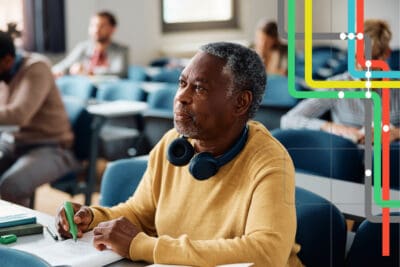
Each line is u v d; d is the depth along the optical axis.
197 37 8.60
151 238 1.58
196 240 1.67
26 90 3.65
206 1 8.62
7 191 3.44
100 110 3.94
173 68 6.75
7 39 3.58
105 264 1.56
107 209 1.86
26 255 1.35
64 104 4.00
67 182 3.75
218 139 1.68
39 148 3.68
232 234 1.64
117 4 7.91
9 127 3.44
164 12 8.44
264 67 1.70
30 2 7.02
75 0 7.41
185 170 1.75
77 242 1.70
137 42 8.19
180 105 1.65
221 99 1.63
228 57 1.63
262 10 8.70
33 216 1.82
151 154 1.89
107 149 4.73
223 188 1.67
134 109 4.03
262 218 1.55
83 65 6.34
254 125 1.75
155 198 1.85
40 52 7.15
